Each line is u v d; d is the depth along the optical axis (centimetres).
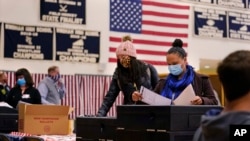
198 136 179
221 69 164
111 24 1103
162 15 1172
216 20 1262
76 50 1056
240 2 1312
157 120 249
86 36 1071
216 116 166
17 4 991
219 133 161
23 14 998
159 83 358
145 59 1134
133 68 398
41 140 353
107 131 299
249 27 1327
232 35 1289
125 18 1121
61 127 430
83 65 1062
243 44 1312
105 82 1077
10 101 673
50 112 427
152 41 1149
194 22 1221
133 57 402
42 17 1019
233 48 1287
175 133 242
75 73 1049
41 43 1015
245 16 1321
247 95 160
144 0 1150
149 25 1151
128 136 268
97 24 1088
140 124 259
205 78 342
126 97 400
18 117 448
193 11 1223
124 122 272
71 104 1020
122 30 1116
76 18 1061
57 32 1035
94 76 1064
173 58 340
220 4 1273
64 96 971
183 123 246
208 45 1242
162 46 1161
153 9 1161
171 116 241
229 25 1286
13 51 980
